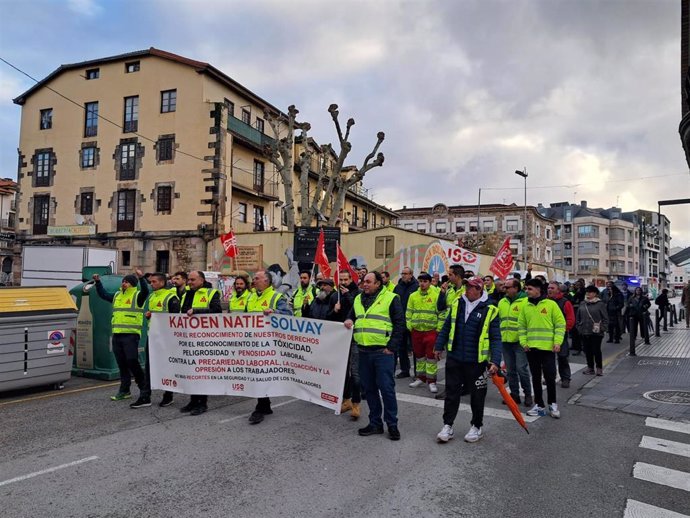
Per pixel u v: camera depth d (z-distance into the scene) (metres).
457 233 67.12
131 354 7.06
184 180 26.39
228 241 17.05
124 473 4.61
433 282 10.78
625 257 90.94
